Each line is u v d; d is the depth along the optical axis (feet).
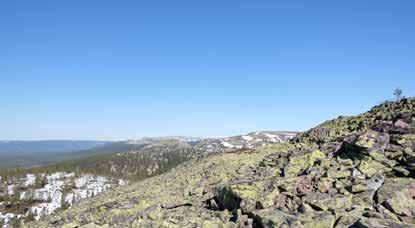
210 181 158.51
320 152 128.06
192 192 145.79
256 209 101.09
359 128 181.16
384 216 80.07
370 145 113.60
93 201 217.56
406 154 102.83
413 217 79.92
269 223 87.35
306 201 94.58
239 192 111.04
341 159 115.03
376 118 179.83
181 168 271.69
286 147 237.04
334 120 254.06
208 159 256.11
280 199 100.68
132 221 121.90
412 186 88.43
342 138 143.54
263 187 111.86
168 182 201.87
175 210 125.39
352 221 78.33
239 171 157.89
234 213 106.11
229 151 293.23
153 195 159.63
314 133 233.76
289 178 111.96
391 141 114.73
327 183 101.40
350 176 102.17
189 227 102.47
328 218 82.02
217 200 122.93
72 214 172.04
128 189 227.81
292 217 86.22
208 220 104.32
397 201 84.28
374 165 104.78
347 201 89.81
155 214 119.03
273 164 146.20
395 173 98.48
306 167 121.29
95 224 124.47
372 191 91.50
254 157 222.48
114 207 139.44
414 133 114.83
